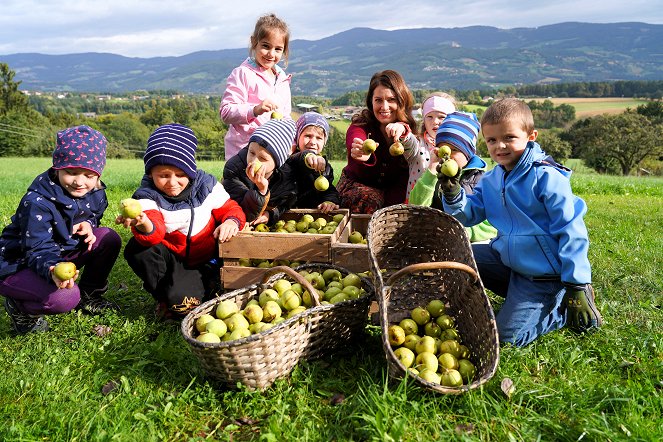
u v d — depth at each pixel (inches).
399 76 218.5
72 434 108.4
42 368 133.9
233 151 259.3
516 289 147.4
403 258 165.8
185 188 165.9
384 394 110.3
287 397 121.3
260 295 141.9
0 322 167.8
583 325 143.3
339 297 140.9
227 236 165.5
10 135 3425.2
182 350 141.9
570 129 3602.4
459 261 144.4
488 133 147.5
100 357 140.0
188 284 164.2
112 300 183.0
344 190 231.3
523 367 131.6
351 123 235.6
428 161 222.8
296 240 165.5
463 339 136.9
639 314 163.2
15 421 112.7
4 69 4175.7
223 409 119.5
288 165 207.8
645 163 3105.3
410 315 148.6
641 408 110.3
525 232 145.3
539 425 109.1
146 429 111.2
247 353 117.6
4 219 328.2
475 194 163.5
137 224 147.0
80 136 149.8
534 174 143.3
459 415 112.0
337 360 138.4
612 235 273.4
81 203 159.9
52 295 150.9
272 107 235.1
